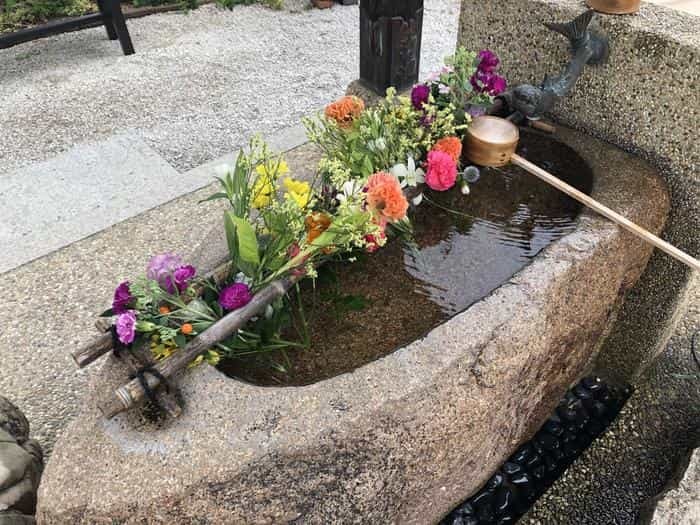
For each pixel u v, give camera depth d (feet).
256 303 3.95
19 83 12.39
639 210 5.02
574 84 5.77
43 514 3.29
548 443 6.11
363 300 4.80
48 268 7.61
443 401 3.78
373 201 4.27
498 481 5.72
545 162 5.92
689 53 4.84
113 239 8.05
